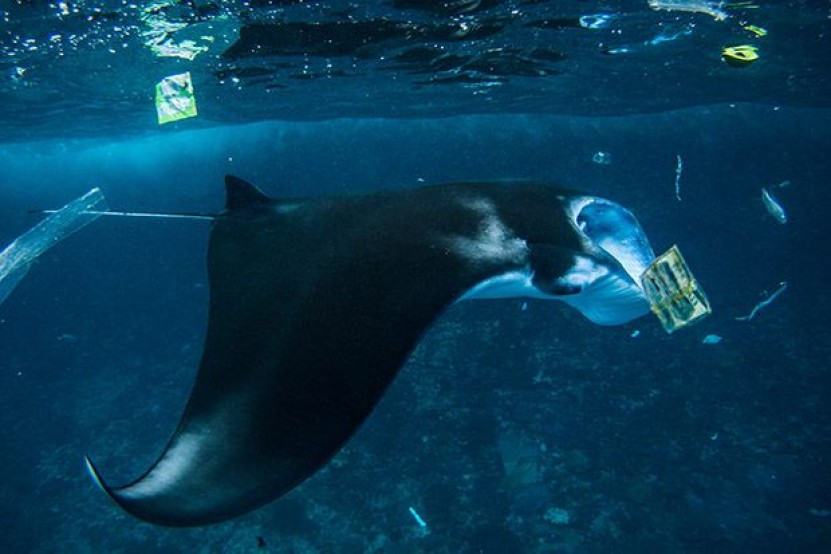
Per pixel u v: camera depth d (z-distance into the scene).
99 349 19.97
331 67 12.93
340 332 2.31
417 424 10.89
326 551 8.32
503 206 3.35
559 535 8.16
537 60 13.34
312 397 2.04
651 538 7.99
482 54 12.37
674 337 13.80
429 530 8.44
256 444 1.94
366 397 1.97
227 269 3.31
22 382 17.91
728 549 7.78
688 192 30.08
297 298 2.64
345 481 9.62
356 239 2.98
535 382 12.12
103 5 7.86
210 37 9.84
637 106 25.45
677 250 2.65
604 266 3.16
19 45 9.48
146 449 12.58
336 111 23.09
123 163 52.28
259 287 2.92
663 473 9.31
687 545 7.88
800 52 13.20
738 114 33.19
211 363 2.45
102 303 25.59
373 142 44.03
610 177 33.12
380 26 9.61
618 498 8.78
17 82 12.66
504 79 16.08
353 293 2.53
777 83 18.66
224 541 8.79
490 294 2.96
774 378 12.19
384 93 18.06
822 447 9.84
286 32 9.69
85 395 16.14
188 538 9.03
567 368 12.64
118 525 9.81
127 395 15.57
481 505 8.81
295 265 2.97
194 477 1.86
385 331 2.25
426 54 11.98
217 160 53.47
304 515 9.01
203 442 2.00
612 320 4.04
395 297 2.44
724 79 17.61
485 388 11.95
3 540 9.95
